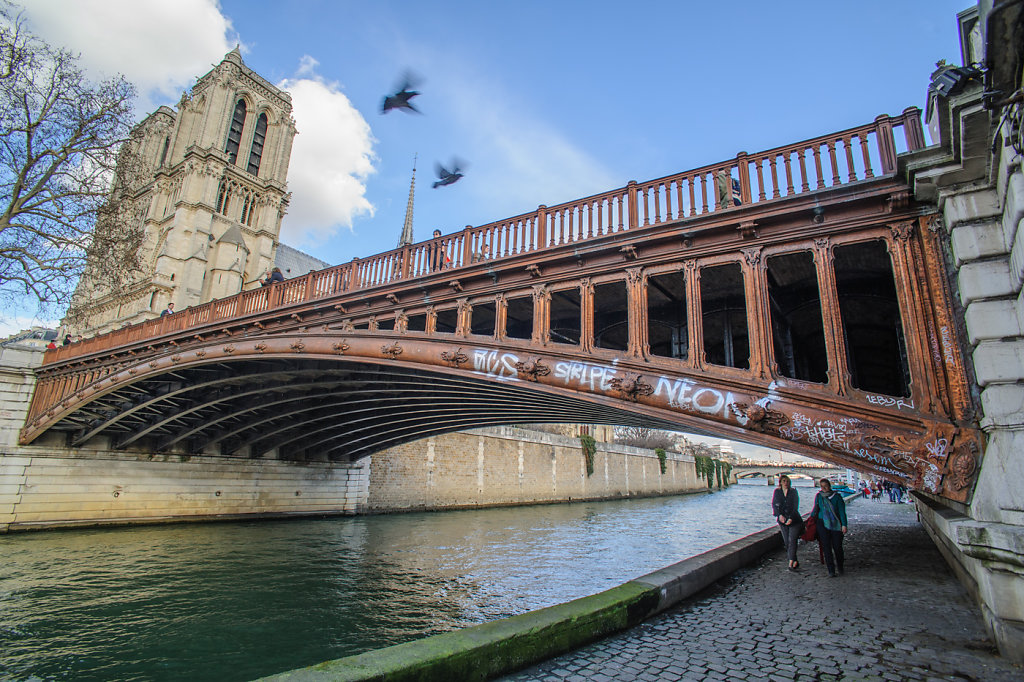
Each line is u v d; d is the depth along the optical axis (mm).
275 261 70562
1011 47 4508
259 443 33000
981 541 5777
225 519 30750
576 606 6613
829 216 8703
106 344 25797
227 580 16031
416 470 40344
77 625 11758
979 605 7559
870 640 6449
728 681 5180
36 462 25906
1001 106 5012
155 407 25906
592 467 60094
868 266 10477
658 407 9664
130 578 16031
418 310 14625
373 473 37844
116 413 26141
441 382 17812
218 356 19609
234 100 63000
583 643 6223
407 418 28641
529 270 12000
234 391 24047
